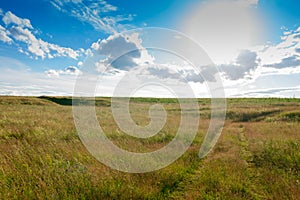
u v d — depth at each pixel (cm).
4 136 1029
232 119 2580
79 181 548
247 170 763
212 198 557
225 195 570
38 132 1111
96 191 518
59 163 657
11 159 684
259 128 1745
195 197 559
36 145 886
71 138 1051
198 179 679
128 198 515
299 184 612
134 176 630
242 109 3162
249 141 1258
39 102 4078
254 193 601
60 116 1909
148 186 582
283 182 629
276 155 879
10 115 1883
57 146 865
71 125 1410
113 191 528
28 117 1802
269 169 758
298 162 784
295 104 3862
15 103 3806
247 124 2116
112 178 586
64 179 553
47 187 512
